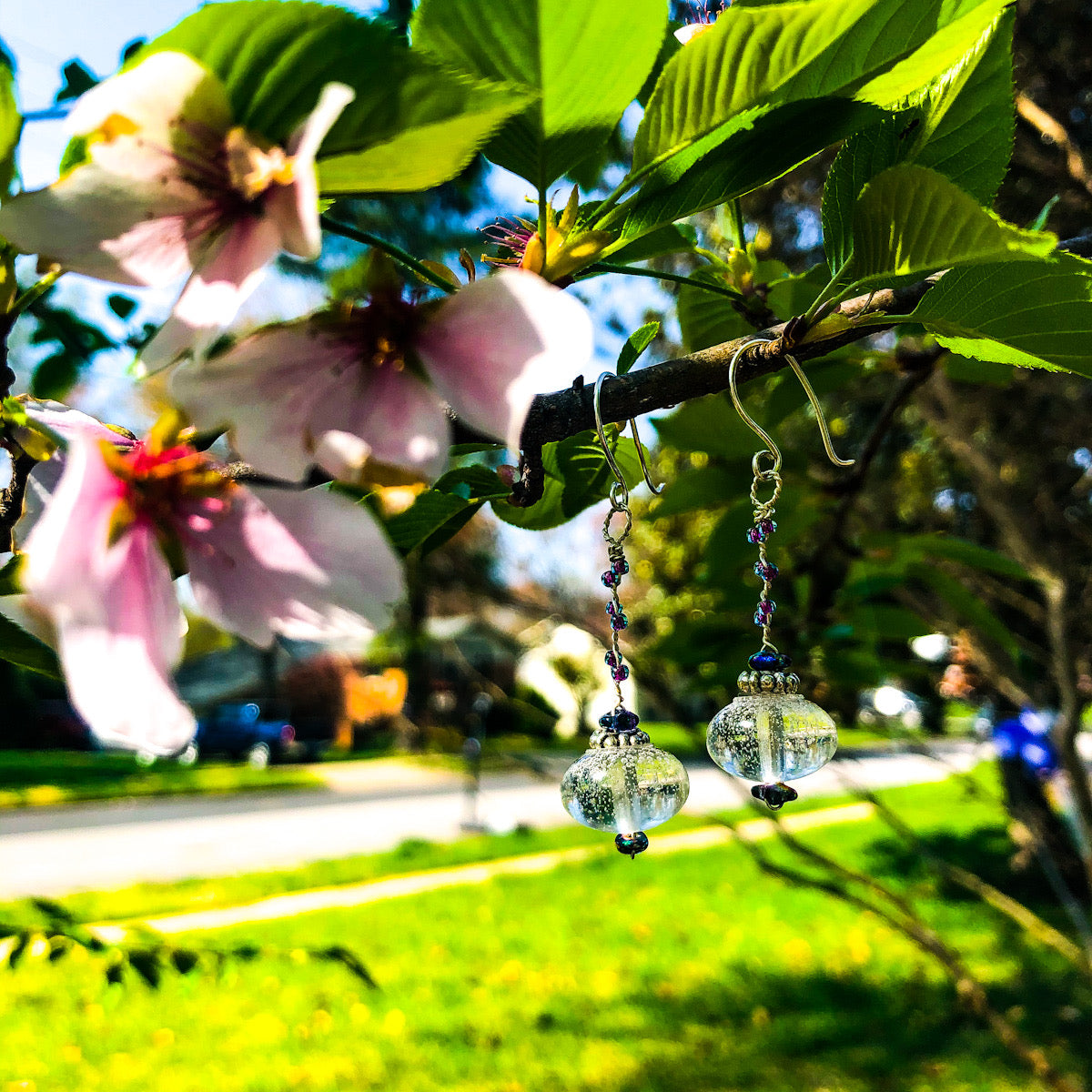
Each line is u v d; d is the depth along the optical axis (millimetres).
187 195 81
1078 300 111
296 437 82
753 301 159
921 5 104
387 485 83
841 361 199
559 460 150
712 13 141
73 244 81
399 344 85
